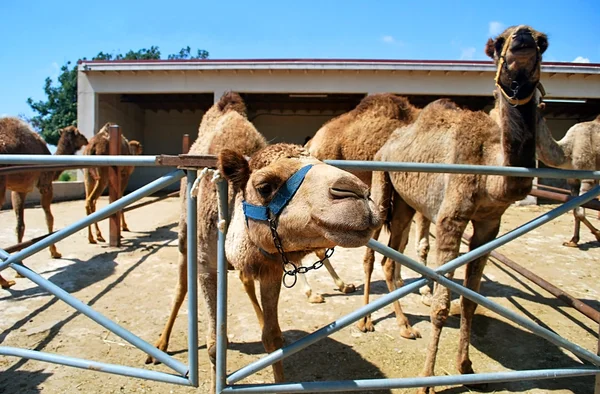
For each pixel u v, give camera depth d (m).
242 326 4.67
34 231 9.05
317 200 2.07
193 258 2.43
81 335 4.38
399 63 14.12
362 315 2.51
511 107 3.14
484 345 4.36
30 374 3.64
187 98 19.38
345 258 7.56
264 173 2.25
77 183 15.95
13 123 6.66
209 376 3.64
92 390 3.41
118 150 7.89
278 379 2.98
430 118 4.19
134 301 5.33
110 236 8.02
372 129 5.39
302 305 5.31
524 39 2.94
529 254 8.00
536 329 2.81
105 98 17.84
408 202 4.47
